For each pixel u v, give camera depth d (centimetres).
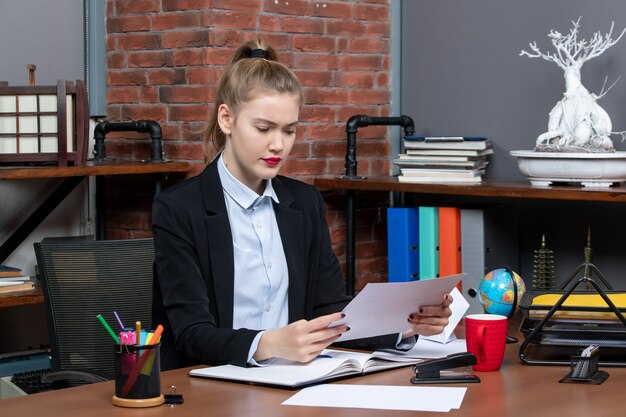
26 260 388
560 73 359
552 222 368
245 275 219
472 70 389
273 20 377
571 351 209
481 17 384
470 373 192
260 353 195
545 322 203
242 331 199
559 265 366
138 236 392
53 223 396
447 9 397
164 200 214
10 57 374
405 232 374
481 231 356
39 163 335
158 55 377
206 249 213
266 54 221
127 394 170
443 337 223
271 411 165
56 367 274
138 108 386
